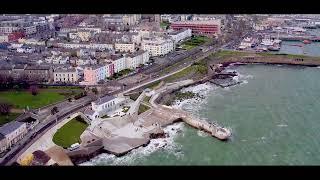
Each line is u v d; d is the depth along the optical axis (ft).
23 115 594.24
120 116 607.37
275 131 552.82
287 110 637.30
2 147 482.28
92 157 499.92
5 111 595.88
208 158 481.87
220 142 528.22
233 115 623.77
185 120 609.83
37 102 655.76
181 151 506.89
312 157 470.80
